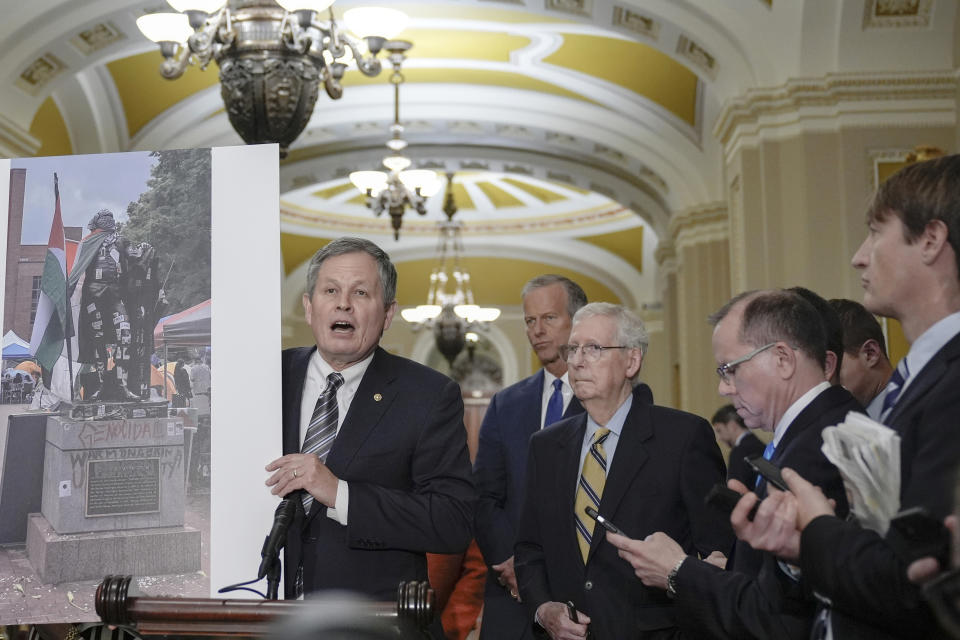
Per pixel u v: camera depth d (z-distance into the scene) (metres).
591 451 3.07
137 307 2.41
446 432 2.67
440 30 11.24
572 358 3.08
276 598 2.28
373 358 2.74
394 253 21.66
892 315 1.93
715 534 2.86
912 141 7.99
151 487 2.34
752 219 8.59
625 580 2.88
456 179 19.28
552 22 10.77
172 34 6.54
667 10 8.91
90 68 10.92
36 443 2.33
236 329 2.41
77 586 2.29
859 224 7.95
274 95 6.16
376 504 2.45
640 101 12.38
